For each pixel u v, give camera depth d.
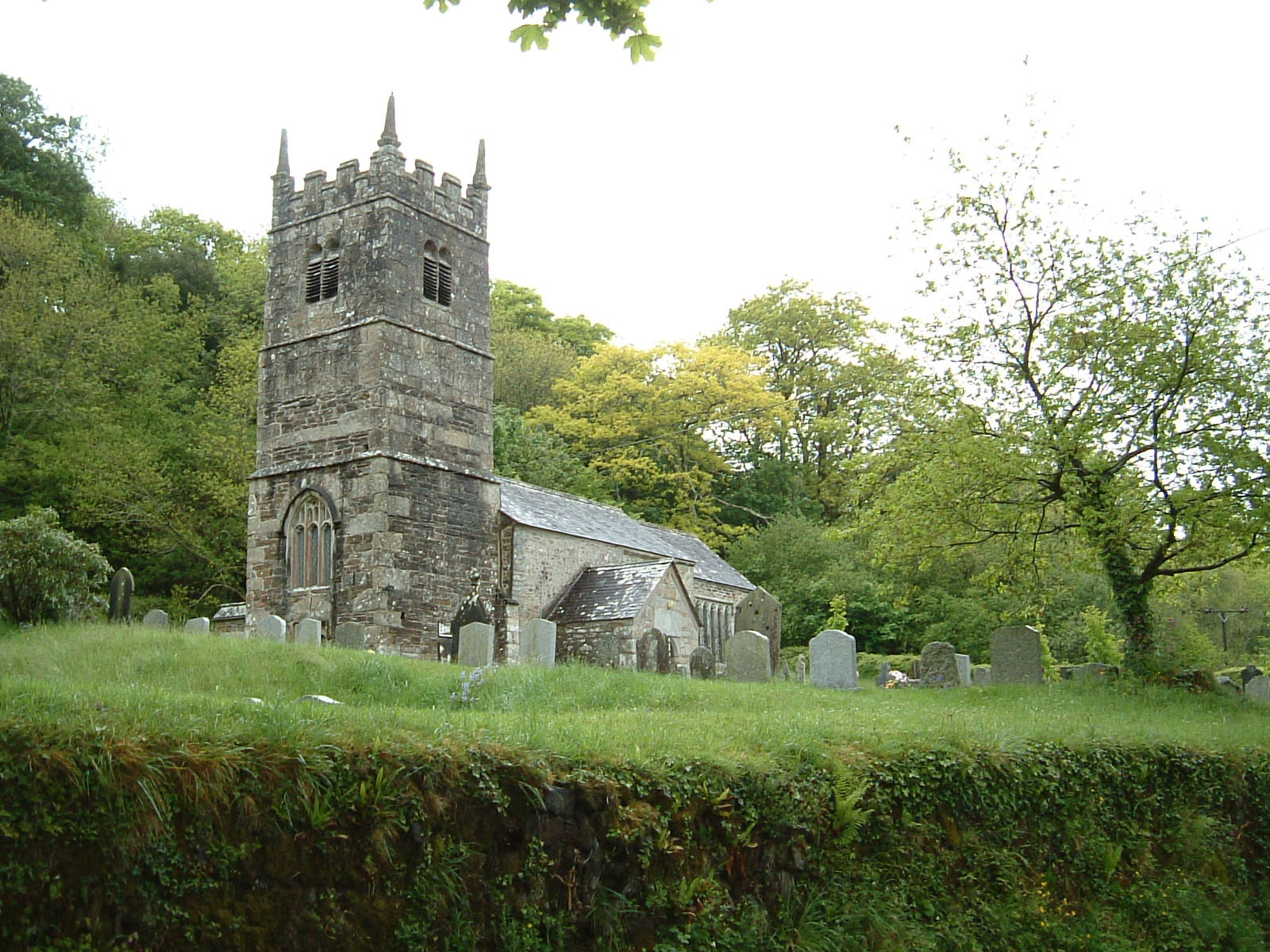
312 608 30.97
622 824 9.62
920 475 25.94
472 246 34.22
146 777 7.49
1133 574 25.31
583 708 17.75
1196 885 14.56
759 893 10.59
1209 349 23.50
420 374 31.89
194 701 9.74
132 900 7.25
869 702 20.47
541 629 24.78
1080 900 13.46
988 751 13.48
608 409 62.25
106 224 57.97
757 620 30.55
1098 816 14.23
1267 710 22.44
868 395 55.81
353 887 8.19
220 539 44.84
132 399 48.41
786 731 12.58
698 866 10.17
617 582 36.12
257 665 18.64
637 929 9.54
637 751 10.36
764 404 60.94
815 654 25.34
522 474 53.56
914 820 12.25
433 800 8.70
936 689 25.23
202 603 44.22
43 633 21.00
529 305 75.88
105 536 44.59
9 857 6.91
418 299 32.22
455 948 8.45
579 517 40.72
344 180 32.41
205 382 54.53
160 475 44.84
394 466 30.59
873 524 26.89
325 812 8.16
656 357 62.09
